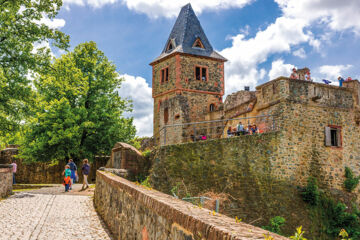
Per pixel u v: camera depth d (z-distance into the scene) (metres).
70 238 8.38
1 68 18.97
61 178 32.97
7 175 15.84
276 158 18.38
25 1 19.28
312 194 18.11
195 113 35.28
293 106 19.12
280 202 17.83
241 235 2.78
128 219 7.26
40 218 10.69
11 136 21.56
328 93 20.34
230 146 18.98
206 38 38.44
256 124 21.17
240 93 31.56
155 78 37.81
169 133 33.53
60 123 28.14
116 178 10.37
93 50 32.38
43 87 29.38
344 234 3.41
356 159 20.55
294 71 23.97
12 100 19.86
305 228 17.52
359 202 19.81
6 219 10.36
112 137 30.78
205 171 19.11
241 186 18.31
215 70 37.00
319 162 19.27
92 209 12.80
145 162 21.17
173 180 19.45
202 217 3.64
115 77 33.06
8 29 18.89
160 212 4.80
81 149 29.66
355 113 21.02
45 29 19.55
